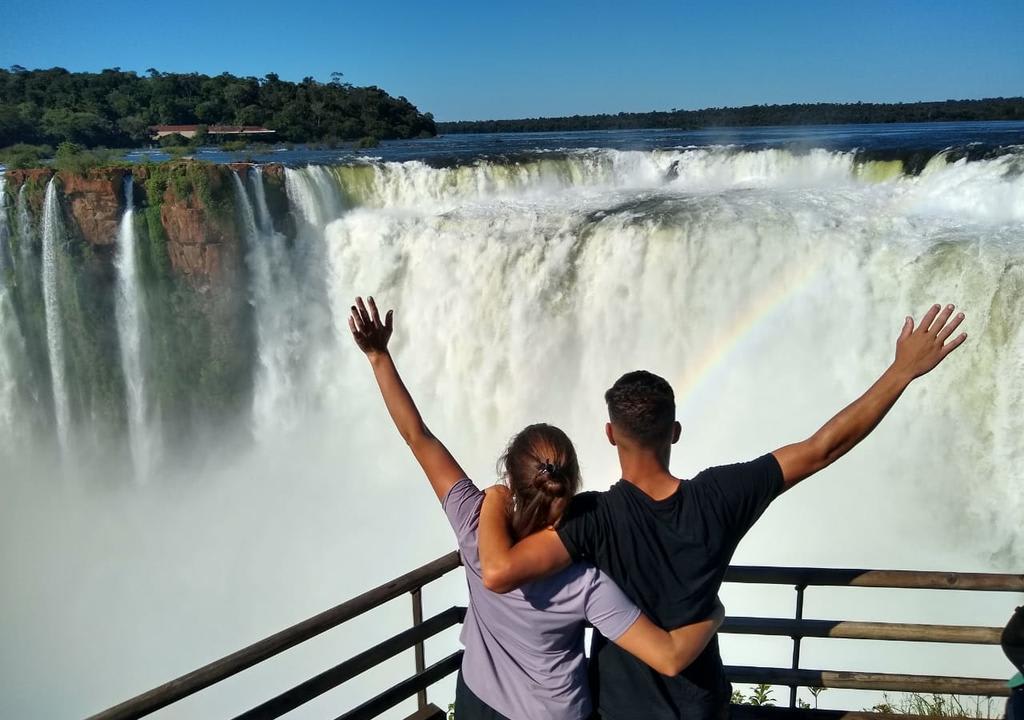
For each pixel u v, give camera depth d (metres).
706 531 2.27
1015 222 15.38
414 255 20.25
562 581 2.29
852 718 3.41
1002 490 13.41
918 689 3.44
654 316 17.22
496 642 2.50
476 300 19.30
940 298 14.05
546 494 2.24
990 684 3.41
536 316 18.59
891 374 2.45
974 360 13.62
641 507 2.30
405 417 2.87
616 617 2.28
